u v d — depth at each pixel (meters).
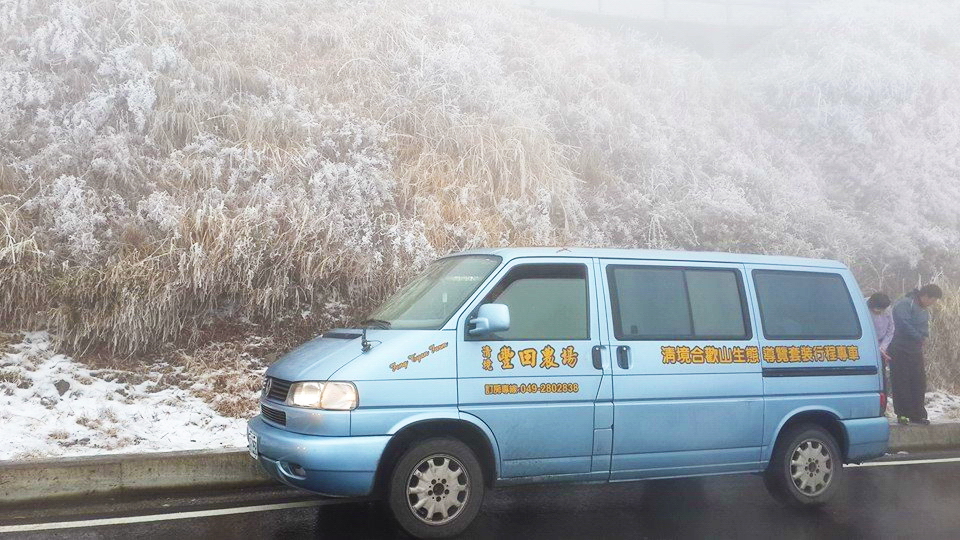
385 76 11.79
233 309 8.46
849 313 6.60
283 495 6.04
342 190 9.40
